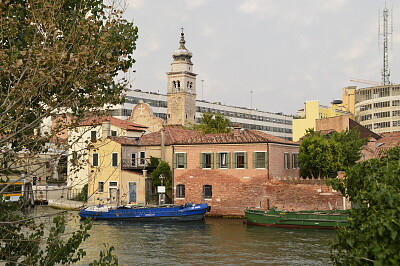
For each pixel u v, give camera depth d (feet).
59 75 34.96
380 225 28.09
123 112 325.42
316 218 133.39
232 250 102.47
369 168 33.50
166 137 190.19
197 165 170.50
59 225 42.09
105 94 40.04
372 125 422.00
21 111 36.58
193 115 329.93
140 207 153.69
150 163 181.88
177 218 150.00
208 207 155.02
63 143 38.83
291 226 136.15
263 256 95.91
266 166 160.35
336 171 163.12
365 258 28.81
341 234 32.81
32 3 36.29
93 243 110.63
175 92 323.37
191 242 112.68
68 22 40.11
